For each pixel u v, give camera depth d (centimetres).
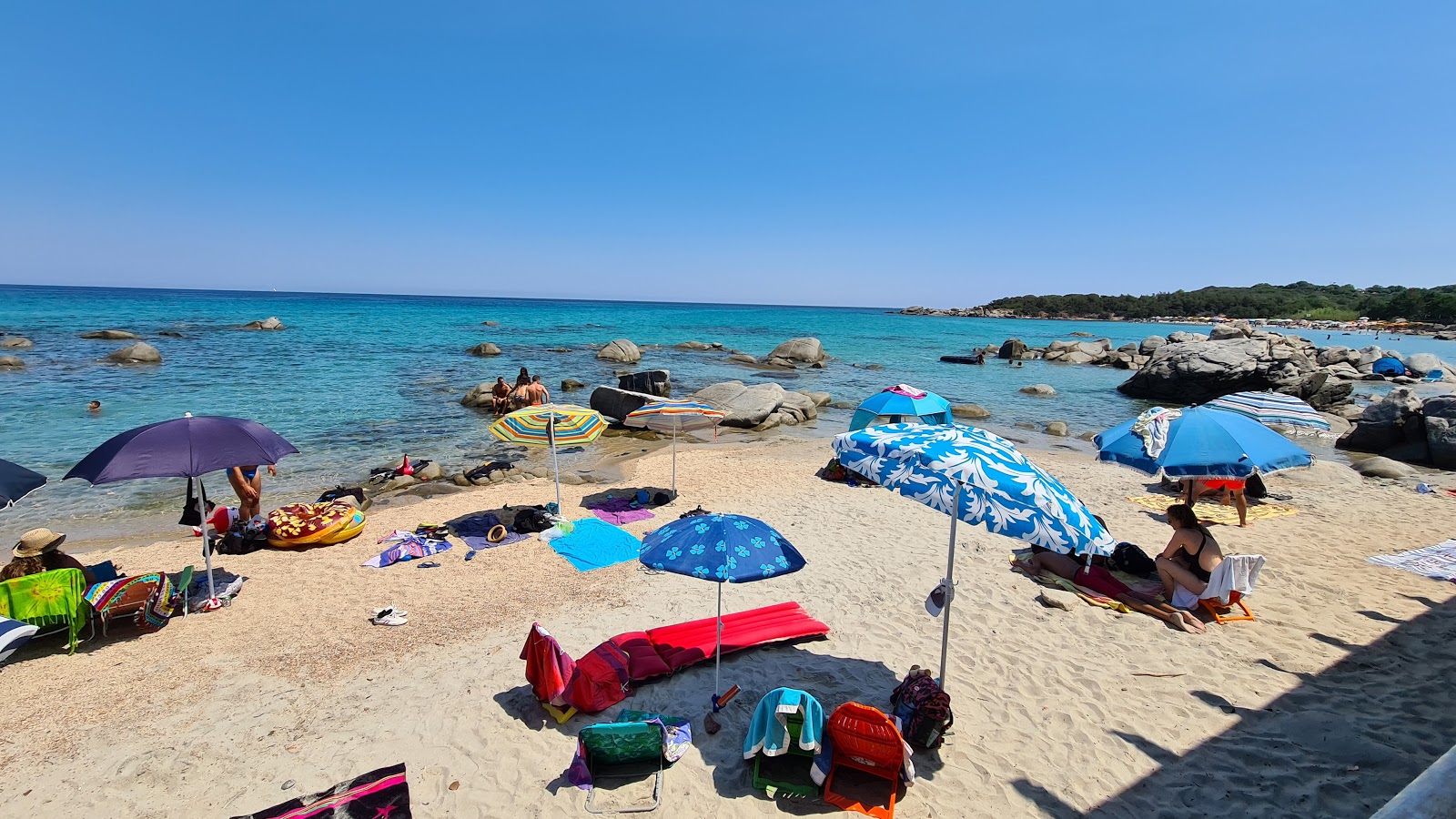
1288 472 1449
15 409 1911
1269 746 538
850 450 578
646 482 1393
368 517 1134
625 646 663
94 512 1177
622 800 477
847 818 460
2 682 620
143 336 4141
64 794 477
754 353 4991
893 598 819
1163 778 504
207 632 722
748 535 535
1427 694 608
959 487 509
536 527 1051
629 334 6312
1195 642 708
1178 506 806
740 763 517
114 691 607
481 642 704
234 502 1238
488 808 468
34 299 8969
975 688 624
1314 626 742
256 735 545
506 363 3497
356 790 469
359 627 735
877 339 6888
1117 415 2645
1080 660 675
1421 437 1745
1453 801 201
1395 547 1004
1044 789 493
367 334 5144
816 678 637
